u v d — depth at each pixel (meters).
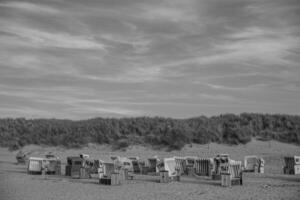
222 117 67.56
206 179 32.62
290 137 55.34
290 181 30.94
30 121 85.31
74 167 35.50
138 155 53.81
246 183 29.53
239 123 62.00
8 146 71.81
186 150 53.44
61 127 73.94
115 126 66.25
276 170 40.22
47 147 67.12
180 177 34.09
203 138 55.34
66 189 26.55
